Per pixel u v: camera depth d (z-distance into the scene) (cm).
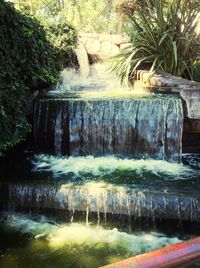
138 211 301
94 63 672
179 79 474
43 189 319
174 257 72
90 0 1263
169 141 409
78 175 358
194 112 425
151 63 572
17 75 367
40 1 1070
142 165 393
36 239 288
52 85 512
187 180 343
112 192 306
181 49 558
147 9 594
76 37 639
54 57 493
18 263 258
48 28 607
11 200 326
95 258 262
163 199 296
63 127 419
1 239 288
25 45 378
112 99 418
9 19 348
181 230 294
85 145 419
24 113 388
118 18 747
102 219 308
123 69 564
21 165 389
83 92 504
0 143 341
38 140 430
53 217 317
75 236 293
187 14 554
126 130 412
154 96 438
